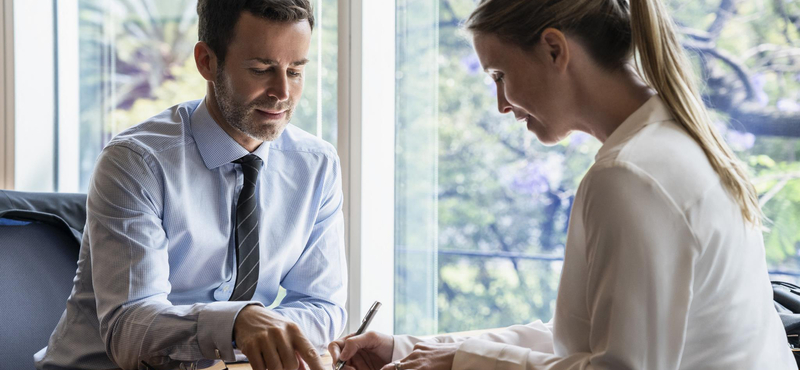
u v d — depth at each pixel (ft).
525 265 6.82
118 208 4.55
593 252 2.81
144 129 5.03
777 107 5.89
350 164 6.73
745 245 3.02
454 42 6.94
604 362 2.75
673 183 2.79
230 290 5.16
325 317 5.20
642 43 3.07
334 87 7.02
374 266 6.86
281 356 3.76
